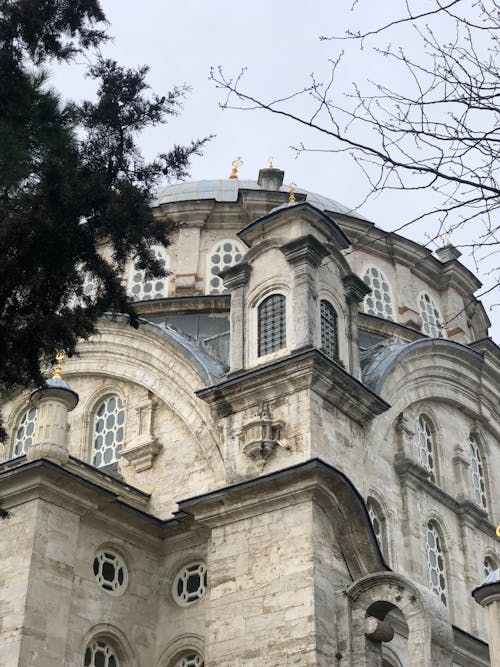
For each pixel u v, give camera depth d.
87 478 27.28
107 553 26.77
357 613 23.91
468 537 32.03
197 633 26.16
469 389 34.50
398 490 29.97
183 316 36.28
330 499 24.70
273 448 25.89
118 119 20.05
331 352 28.31
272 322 28.23
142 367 31.17
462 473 33.00
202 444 28.45
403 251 41.56
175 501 28.50
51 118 19.48
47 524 25.11
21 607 23.78
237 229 39.62
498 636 22.73
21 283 18.42
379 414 28.22
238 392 27.12
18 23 19.67
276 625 23.66
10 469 25.39
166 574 27.45
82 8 20.30
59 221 18.59
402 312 40.28
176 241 39.44
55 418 26.80
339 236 30.03
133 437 30.69
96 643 25.58
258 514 25.20
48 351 18.89
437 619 23.19
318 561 23.98
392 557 28.42
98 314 20.23
